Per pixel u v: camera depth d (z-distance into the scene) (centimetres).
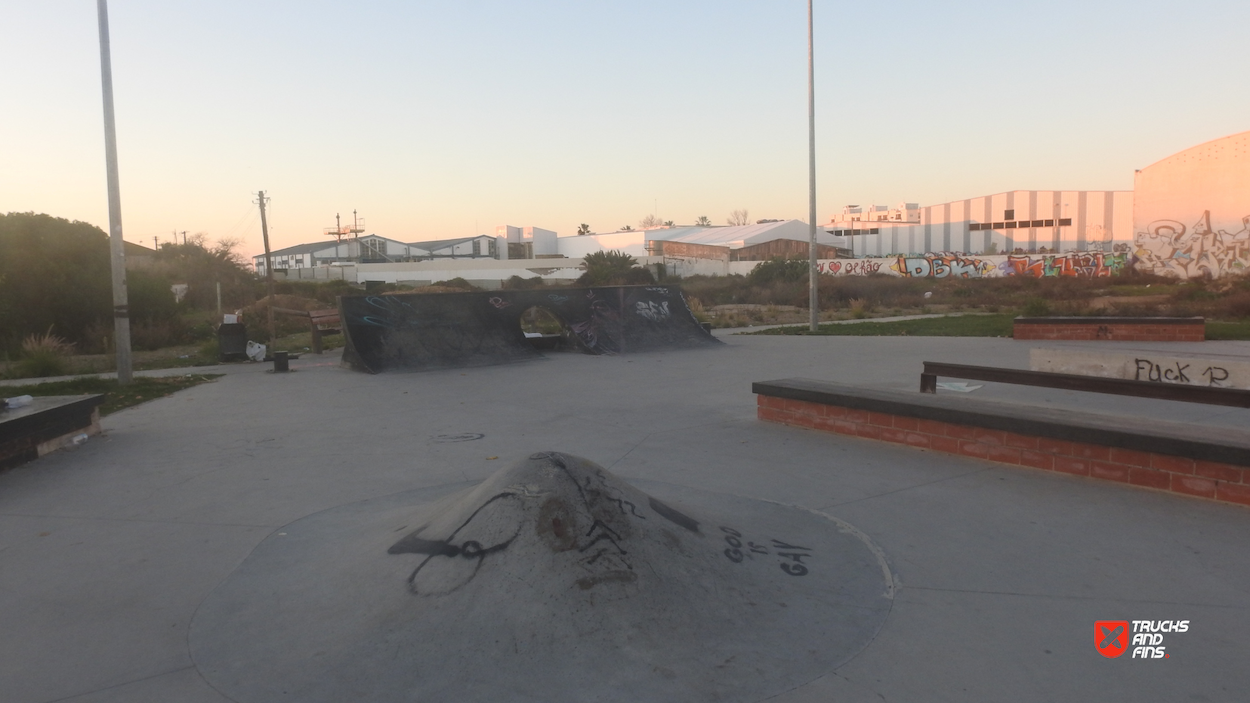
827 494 520
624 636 296
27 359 1459
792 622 325
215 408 930
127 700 281
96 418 770
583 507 346
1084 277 4375
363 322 1328
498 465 617
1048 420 557
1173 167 3750
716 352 1454
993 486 529
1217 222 3616
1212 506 473
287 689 282
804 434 712
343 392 1048
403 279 6219
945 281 4416
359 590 346
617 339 1494
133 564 418
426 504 456
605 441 701
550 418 820
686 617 312
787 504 497
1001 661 298
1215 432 510
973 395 909
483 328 1423
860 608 344
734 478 565
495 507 349
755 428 746
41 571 411
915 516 470
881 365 1209
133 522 491
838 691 276
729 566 359
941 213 6569
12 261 1997
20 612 361
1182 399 639
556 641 291
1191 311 2147
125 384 1151
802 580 367
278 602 359
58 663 311
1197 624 325
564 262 6781
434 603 317
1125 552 405
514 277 4822
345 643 308
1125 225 5903
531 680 275
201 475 606
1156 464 507
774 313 2764
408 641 300
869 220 7456
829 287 3638
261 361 1532
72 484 584
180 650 320
